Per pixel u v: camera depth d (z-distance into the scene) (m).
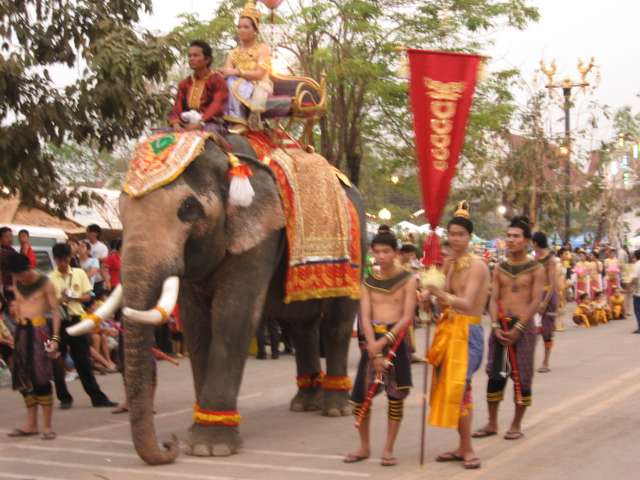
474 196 29.42
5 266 12.55
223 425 7.93
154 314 6.77
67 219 18.09
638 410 9.57
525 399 8.27
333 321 9.78
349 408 9.88
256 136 9.13
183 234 7.33
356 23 21.27
